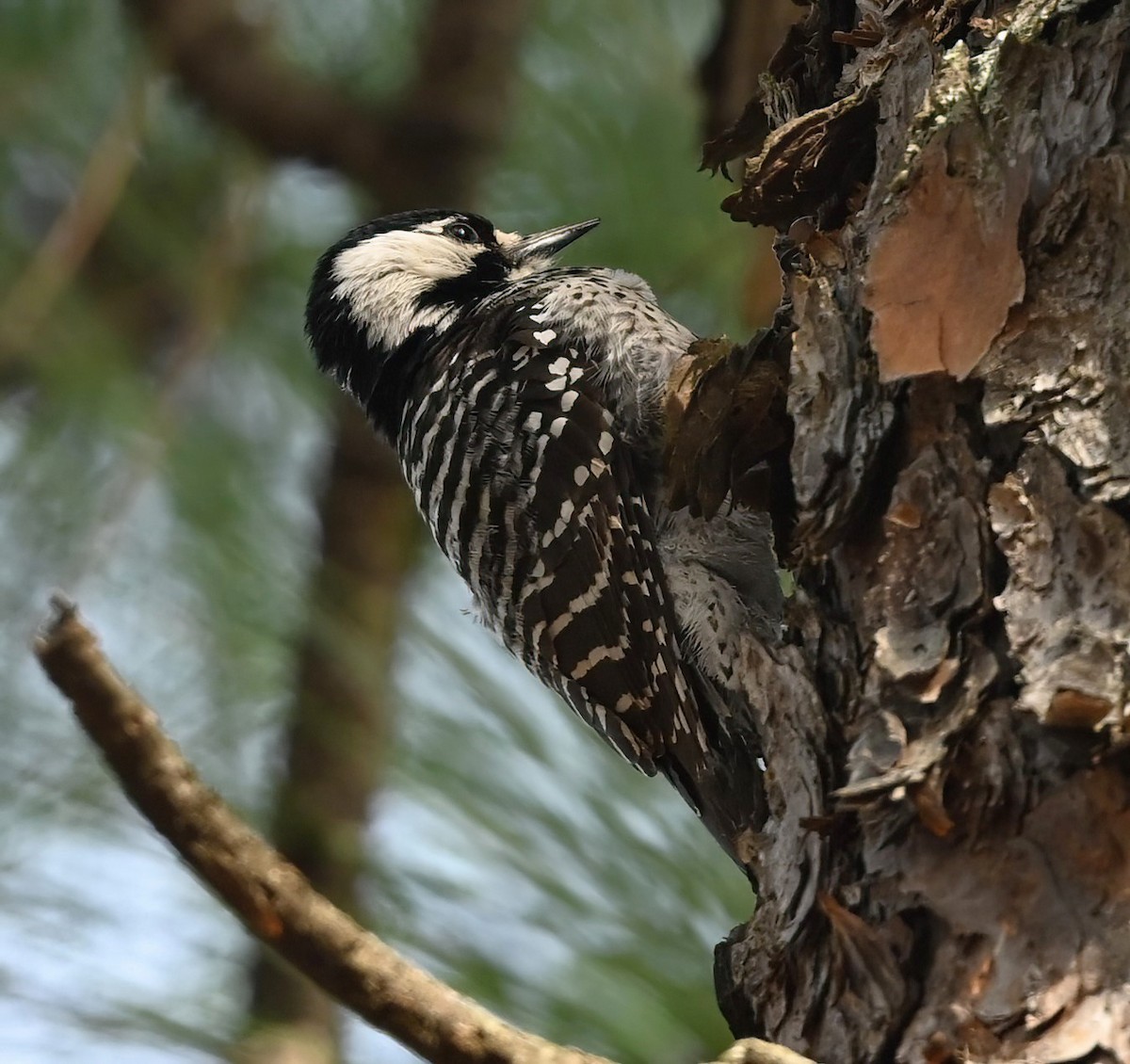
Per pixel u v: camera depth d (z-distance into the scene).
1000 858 3.89
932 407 4.34
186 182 7.06
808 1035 4.16
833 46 5.56
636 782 5.54
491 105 7.81
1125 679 3.82
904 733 4.07
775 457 5.42
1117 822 3.81
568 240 7.31
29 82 6.54
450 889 5.24
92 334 5.90
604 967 5.11
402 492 7.00
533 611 6.48
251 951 5.22
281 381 6.92
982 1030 3.76
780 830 4.48
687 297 7.04
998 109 4.41
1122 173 4.21
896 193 4.50
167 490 5.74
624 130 7.23
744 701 6.23
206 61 7.25
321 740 5.45
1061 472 4.06
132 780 3.37
